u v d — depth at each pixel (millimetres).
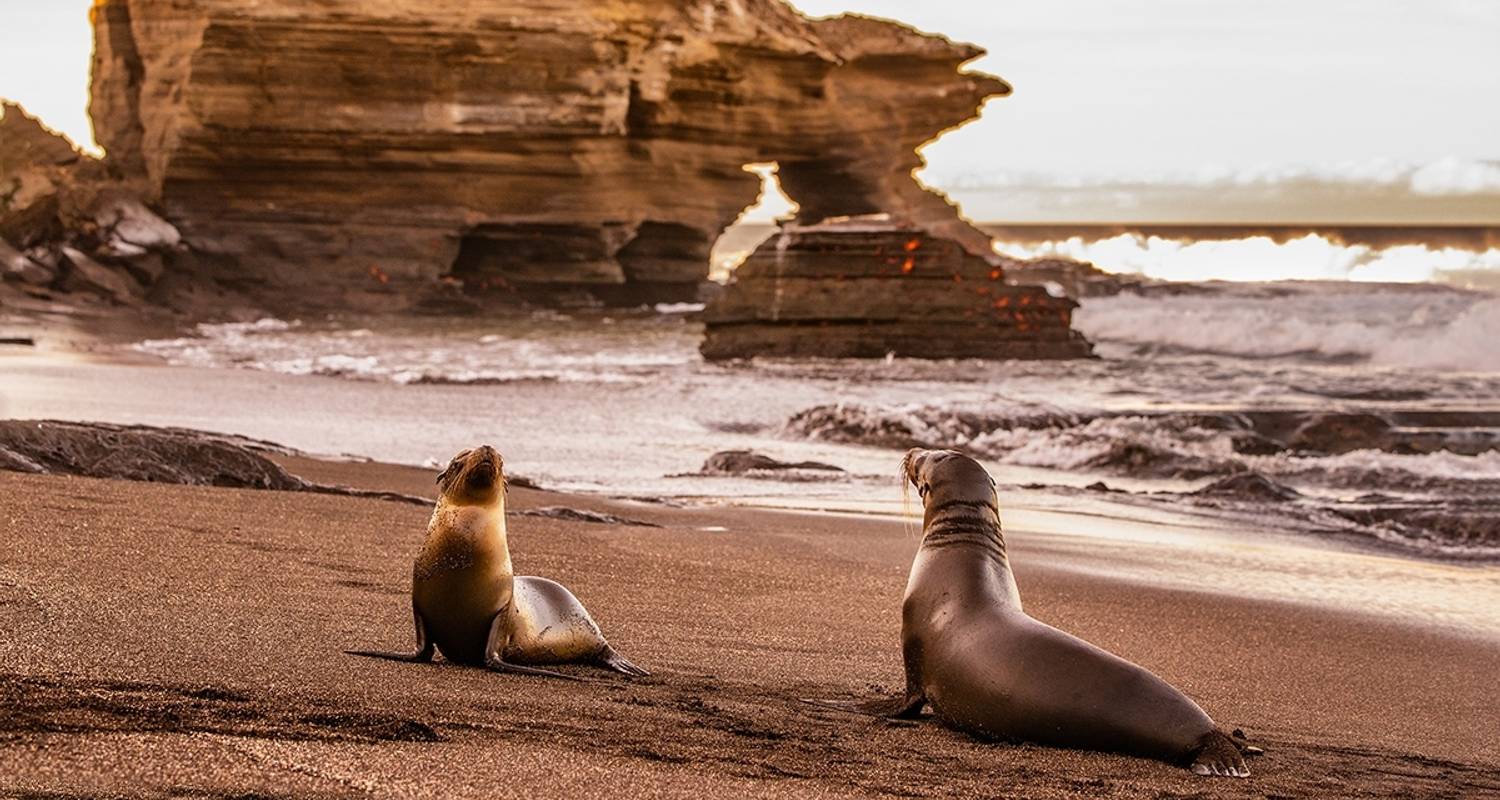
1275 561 10500
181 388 21234
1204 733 4180
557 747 3771
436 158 45156
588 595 7137
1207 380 26234
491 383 24047
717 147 50625
